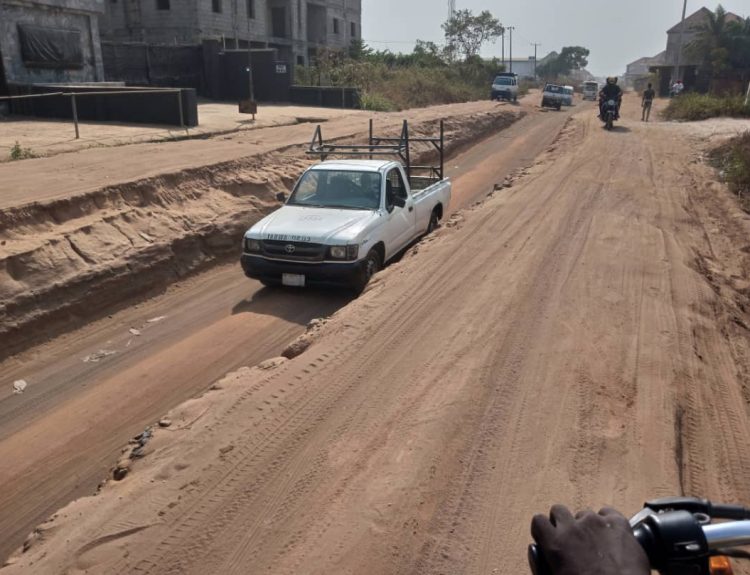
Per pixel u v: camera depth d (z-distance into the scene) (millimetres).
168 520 3701
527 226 10547
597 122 30328
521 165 20953
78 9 25438
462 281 7828
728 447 4520
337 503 3797
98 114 20672
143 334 8062
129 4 42906
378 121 25219
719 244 10570
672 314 6832
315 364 5676
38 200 9047
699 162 18094
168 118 19938
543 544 1030
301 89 33688
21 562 3578
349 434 4539
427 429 4547
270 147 16125
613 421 4672
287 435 4551
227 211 11789
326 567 3299
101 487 4691
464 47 73188
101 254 8906
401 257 10922
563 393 5047
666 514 1107
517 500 3803
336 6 57906
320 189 10180
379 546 3439
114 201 10172
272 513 3732
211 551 3441
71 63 25500
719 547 1097
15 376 6980
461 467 4117
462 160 22203
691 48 63438
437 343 6031
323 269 8859
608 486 3932
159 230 10141
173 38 42562
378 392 5133
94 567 3367
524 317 6617
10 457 5535
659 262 8680
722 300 7828
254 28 47875
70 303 8102
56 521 4008
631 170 16438
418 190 12352
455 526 3590
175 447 4547
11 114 22031
